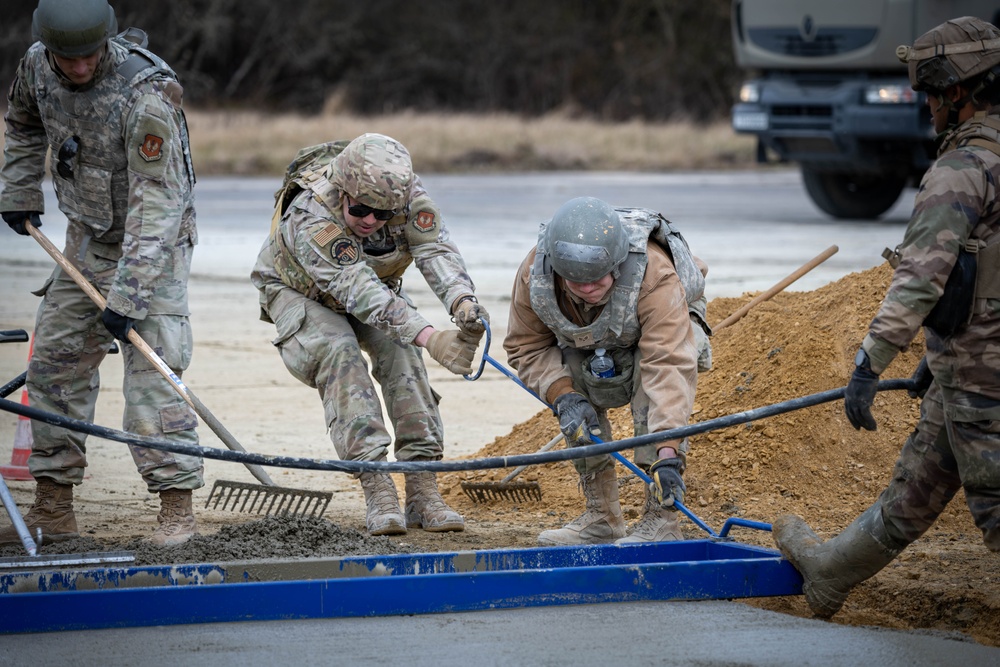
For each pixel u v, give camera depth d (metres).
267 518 12.01
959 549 12.42
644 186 65.44
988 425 9.01
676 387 10.99
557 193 60.50
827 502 13.84
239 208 52.47
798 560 10.50
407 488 13.55
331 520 14.02
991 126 8.98
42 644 9.17
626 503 14.29
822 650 9.20
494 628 9.66
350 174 11.92
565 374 11.70
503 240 41.50
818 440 14.40
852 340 15.16
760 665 8.86
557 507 14.49
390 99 119.06
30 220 12.41
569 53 119.12
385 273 12.98
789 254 36.25
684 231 42.81
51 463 12.41
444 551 11.62
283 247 12.71
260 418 19.23
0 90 105.31
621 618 9.95
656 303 11.09
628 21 122.25
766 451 14.35
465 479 15.55
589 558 11.38
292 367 13.01
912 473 9.76
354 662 8.83
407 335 12.01
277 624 9.70
